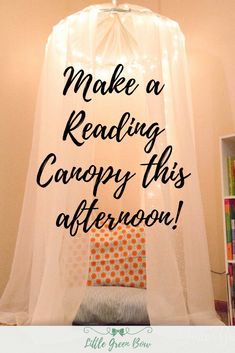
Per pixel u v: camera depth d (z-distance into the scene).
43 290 1.55
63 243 1.58
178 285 1.56
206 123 2.27
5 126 2.16
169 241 1.59
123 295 1.63
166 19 1.91
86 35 1.79
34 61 2.38
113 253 1.96
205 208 2.21
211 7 2.34
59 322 1.51
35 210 1.87
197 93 2.34
